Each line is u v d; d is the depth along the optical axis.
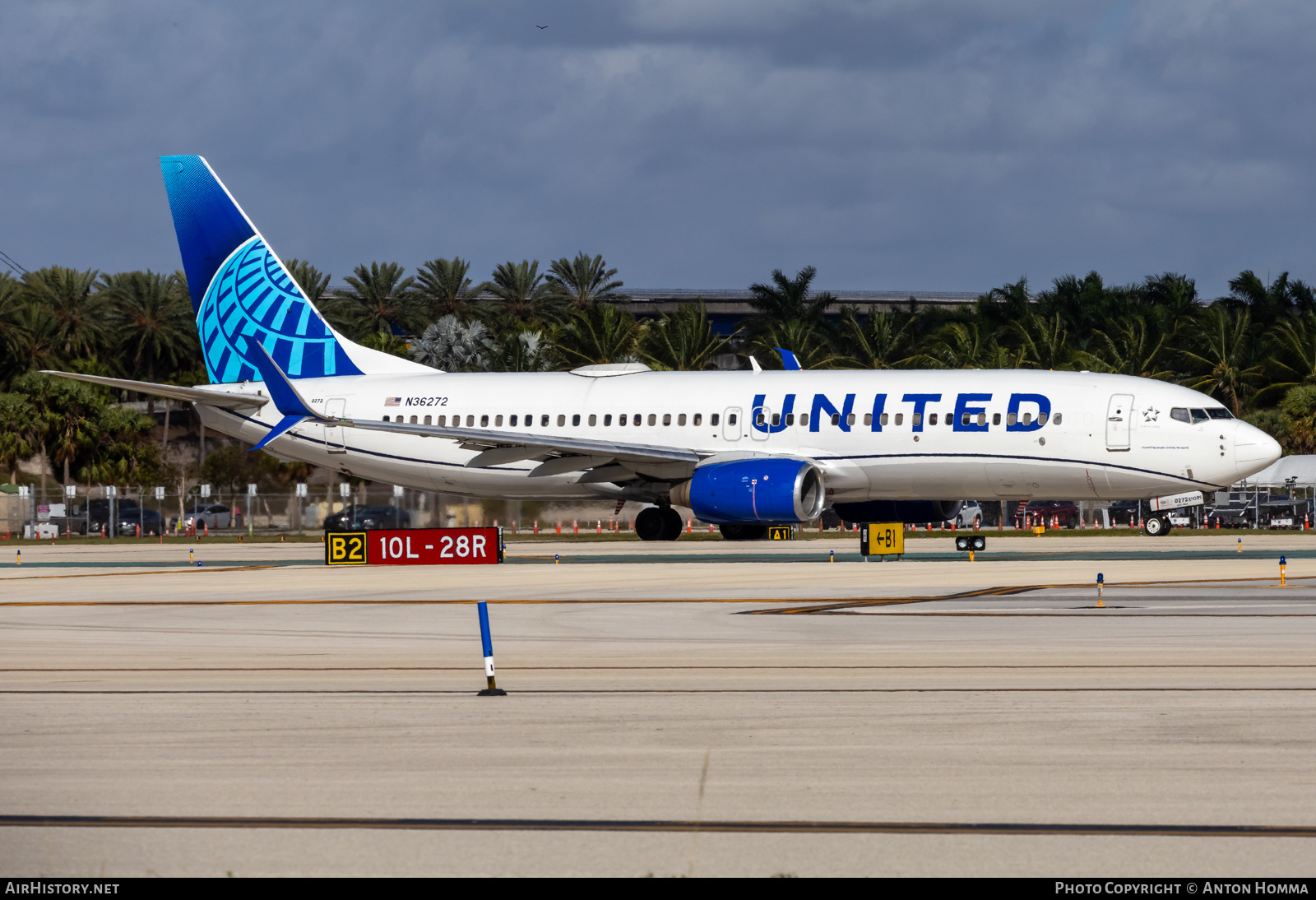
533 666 50.75
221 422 141.88
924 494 121.31
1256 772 31.72
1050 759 33.41
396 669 50.34
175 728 38.53
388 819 28.34
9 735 37.53
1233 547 136.62
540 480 135.00
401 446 137.25
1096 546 139.38
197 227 142.00
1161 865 24.83
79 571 115.56
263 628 65.69
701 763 33.41
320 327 141.88
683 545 144.62
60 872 24.92
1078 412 114.88
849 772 32.25
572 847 26.25
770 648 54.97
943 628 61.44
